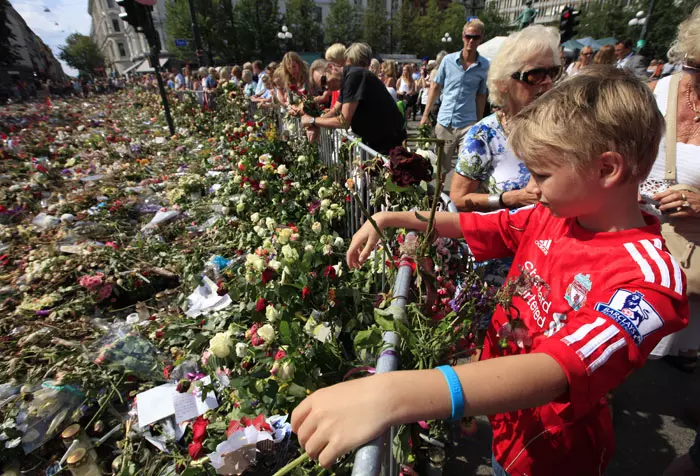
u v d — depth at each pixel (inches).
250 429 55.7
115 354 84.1
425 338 38.8
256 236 131.2
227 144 270.7
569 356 25.4
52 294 112.3
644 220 34.2
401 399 23.4
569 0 1979.6
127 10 312.8
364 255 51.6
